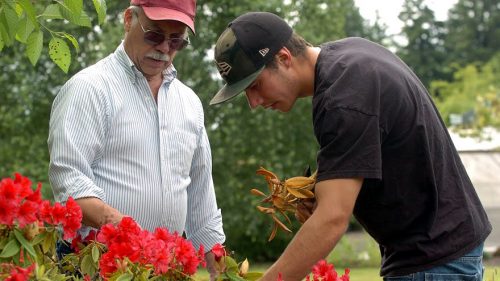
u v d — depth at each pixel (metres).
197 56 13.55
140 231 3.35
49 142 4.05
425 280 3.67
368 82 3.53
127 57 4.17
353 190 3.49
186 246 3.33
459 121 36.09
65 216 3.29
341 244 16.95
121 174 4.08
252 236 15.09
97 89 4.06
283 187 3.75
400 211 3.66
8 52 13.08
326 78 3.56
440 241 3.66
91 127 4.00
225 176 14.21
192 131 4.36
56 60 4.14
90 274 3.39
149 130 4.16
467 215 3.71
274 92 3.72
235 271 3.59
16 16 3.80
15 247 3.13
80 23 4.00
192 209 4.48
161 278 3.32
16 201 3.11
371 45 3.76
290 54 3.70
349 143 3.48
